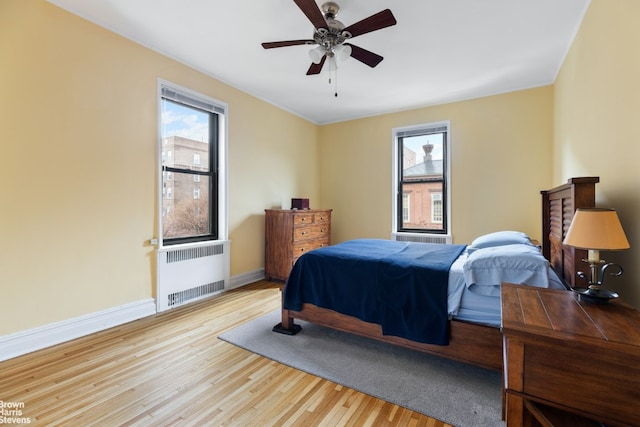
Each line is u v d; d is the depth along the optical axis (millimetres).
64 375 1803
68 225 2268
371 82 3539
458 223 4066
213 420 1444
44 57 2129
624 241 1202
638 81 1418
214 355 2078
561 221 2078
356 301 2135
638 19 1408
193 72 3180
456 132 4082
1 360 1951
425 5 2158
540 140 3576
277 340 2311
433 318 1817
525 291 1427
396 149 4605
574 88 2521
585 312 1155
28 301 2078
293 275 2465
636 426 876
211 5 2199
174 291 3021
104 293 2484
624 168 1573
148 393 1643
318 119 5086
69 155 2266
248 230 3922
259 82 3582
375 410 1525
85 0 2156
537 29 2447
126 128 2617
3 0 1953
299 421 1443
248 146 3893
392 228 4590
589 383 928
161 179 2891
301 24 2436
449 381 1772
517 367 1026
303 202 4223
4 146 1966
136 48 2678
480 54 2865
